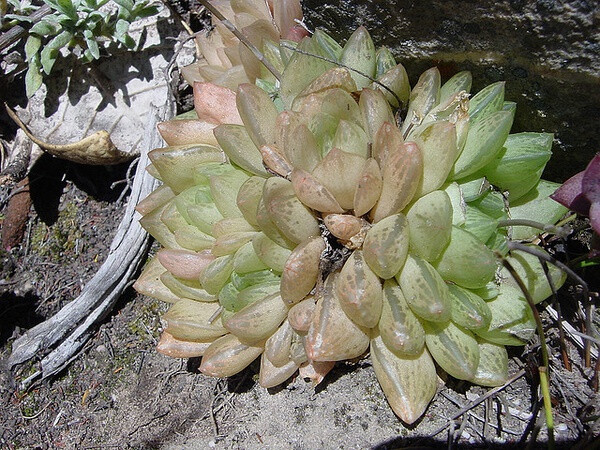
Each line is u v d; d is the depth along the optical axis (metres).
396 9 0.23
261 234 0.20
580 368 0.21
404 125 0.22
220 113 0.23
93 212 0.30
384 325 0.19
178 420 0.23
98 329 0.26
